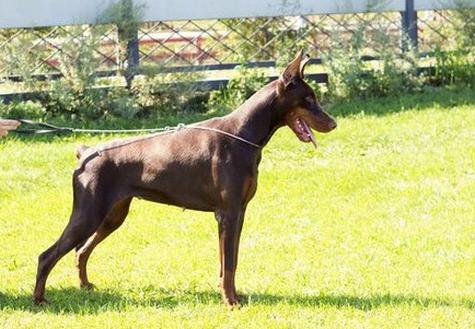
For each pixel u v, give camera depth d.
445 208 13.66
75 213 9.63
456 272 10.90
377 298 9.91
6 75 18.78
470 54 21.50
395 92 20.52
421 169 15.59
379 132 17.67
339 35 20.69
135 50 19.47
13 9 19.17
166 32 21.73
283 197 14.40
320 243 12.20
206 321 9.23
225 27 21.58
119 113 18.81
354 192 14.63
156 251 12.00
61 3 19.33
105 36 19.20
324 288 10.38
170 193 9.66
